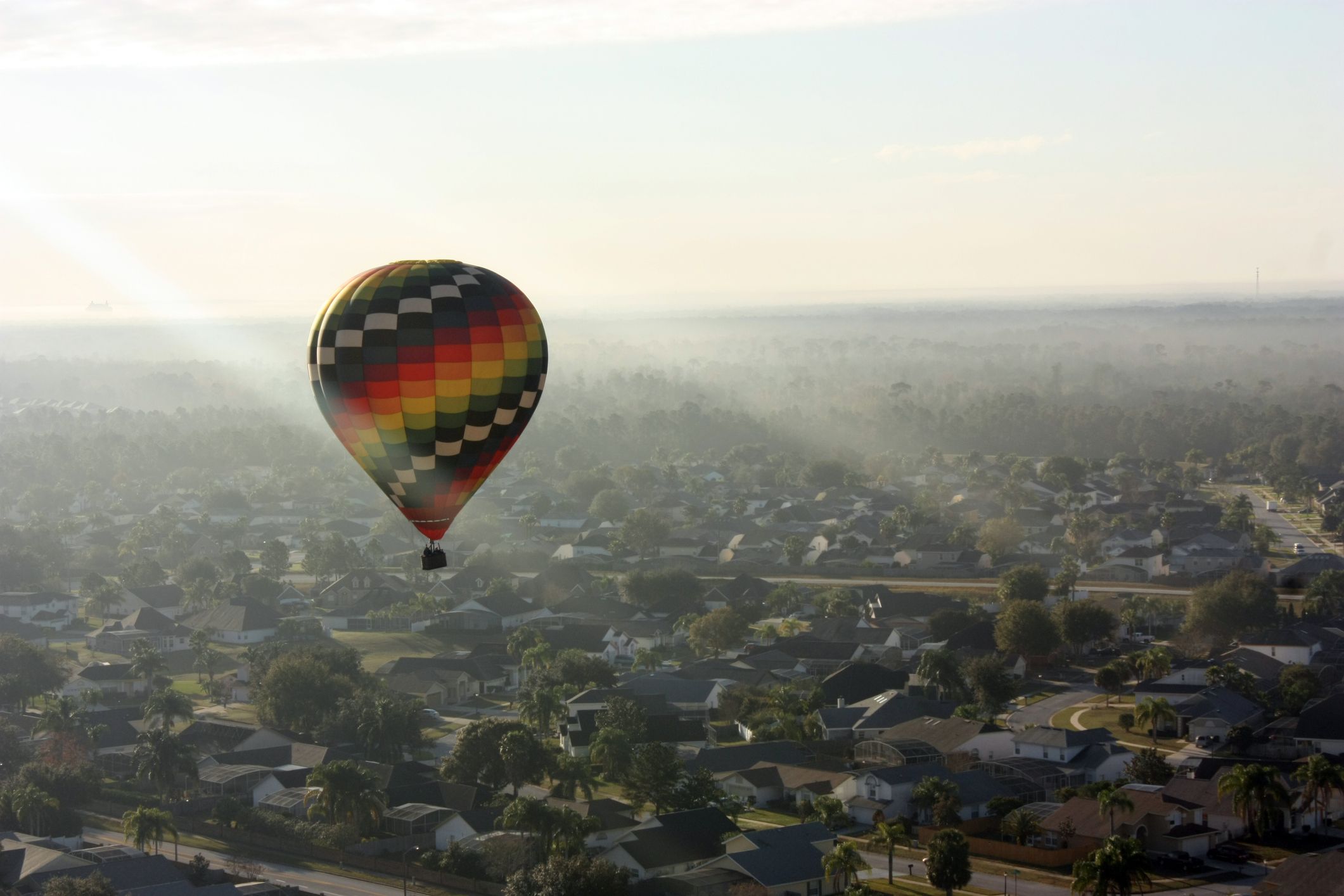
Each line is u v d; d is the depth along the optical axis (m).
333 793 105.88
